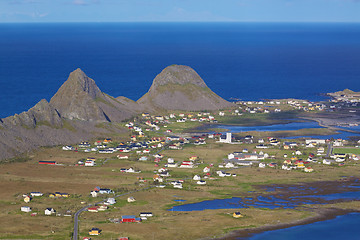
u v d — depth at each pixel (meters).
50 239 195.88
